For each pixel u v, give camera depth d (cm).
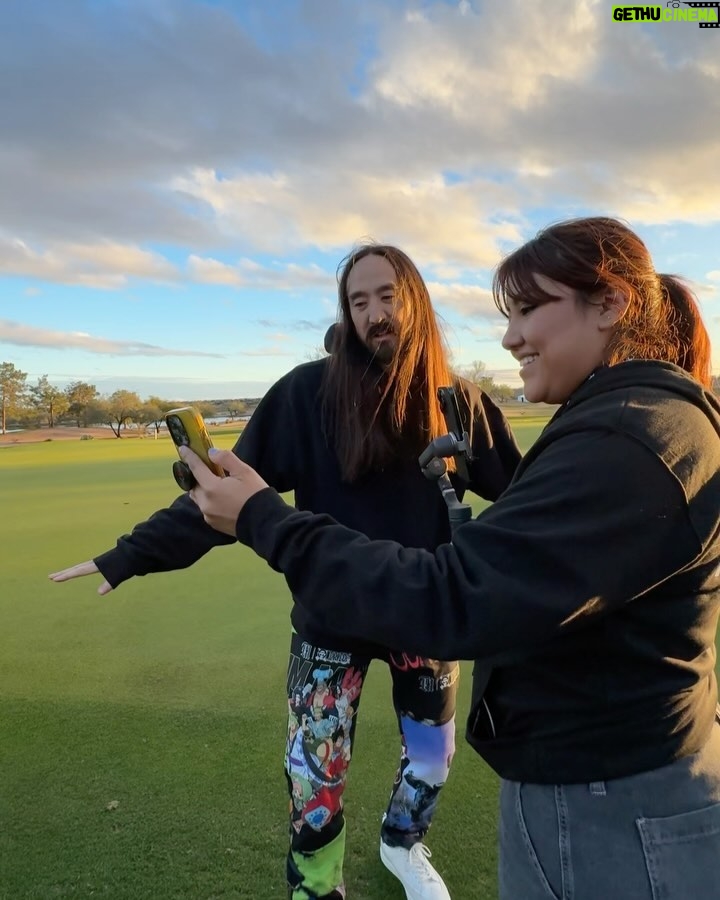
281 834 208
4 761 247
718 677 291
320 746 177
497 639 83
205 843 204
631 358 99
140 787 231
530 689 99
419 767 190
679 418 90
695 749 95
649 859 92
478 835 208
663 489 84
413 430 187
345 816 218
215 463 101
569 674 95
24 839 205
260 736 264
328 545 93
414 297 185
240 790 229
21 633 387
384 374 185
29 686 312
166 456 2003
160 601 447
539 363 105
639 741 93
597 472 85
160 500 987
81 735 266
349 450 184
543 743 98
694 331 116
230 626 395
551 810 98
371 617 88
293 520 95
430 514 193
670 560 86
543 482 88
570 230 101
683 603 92
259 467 198
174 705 291
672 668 93
